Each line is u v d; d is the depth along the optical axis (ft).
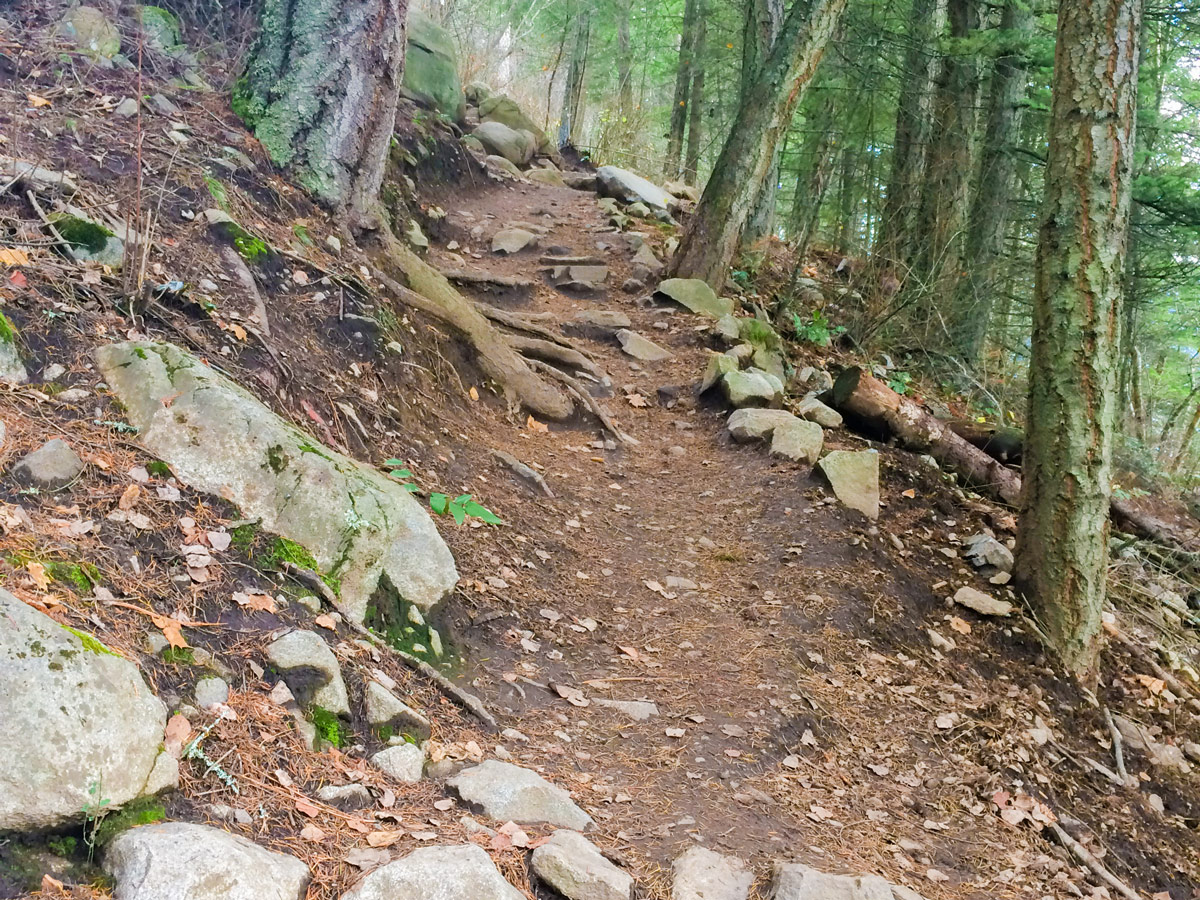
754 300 34.71
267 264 16.69
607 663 14.17
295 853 7.56
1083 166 18.60
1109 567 24.62
